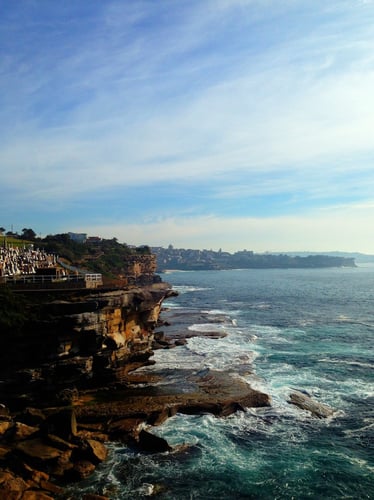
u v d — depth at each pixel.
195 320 88.12
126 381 43.31
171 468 27.81
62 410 33.59
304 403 37.53
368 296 142.12
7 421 31.14
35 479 25.12
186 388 41.16
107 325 43.00
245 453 29.69
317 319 89.19
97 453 28.39
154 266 176.88
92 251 149.00
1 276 45.47
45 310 38.53
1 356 36.09
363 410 36.69
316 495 24.98
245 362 51.34
